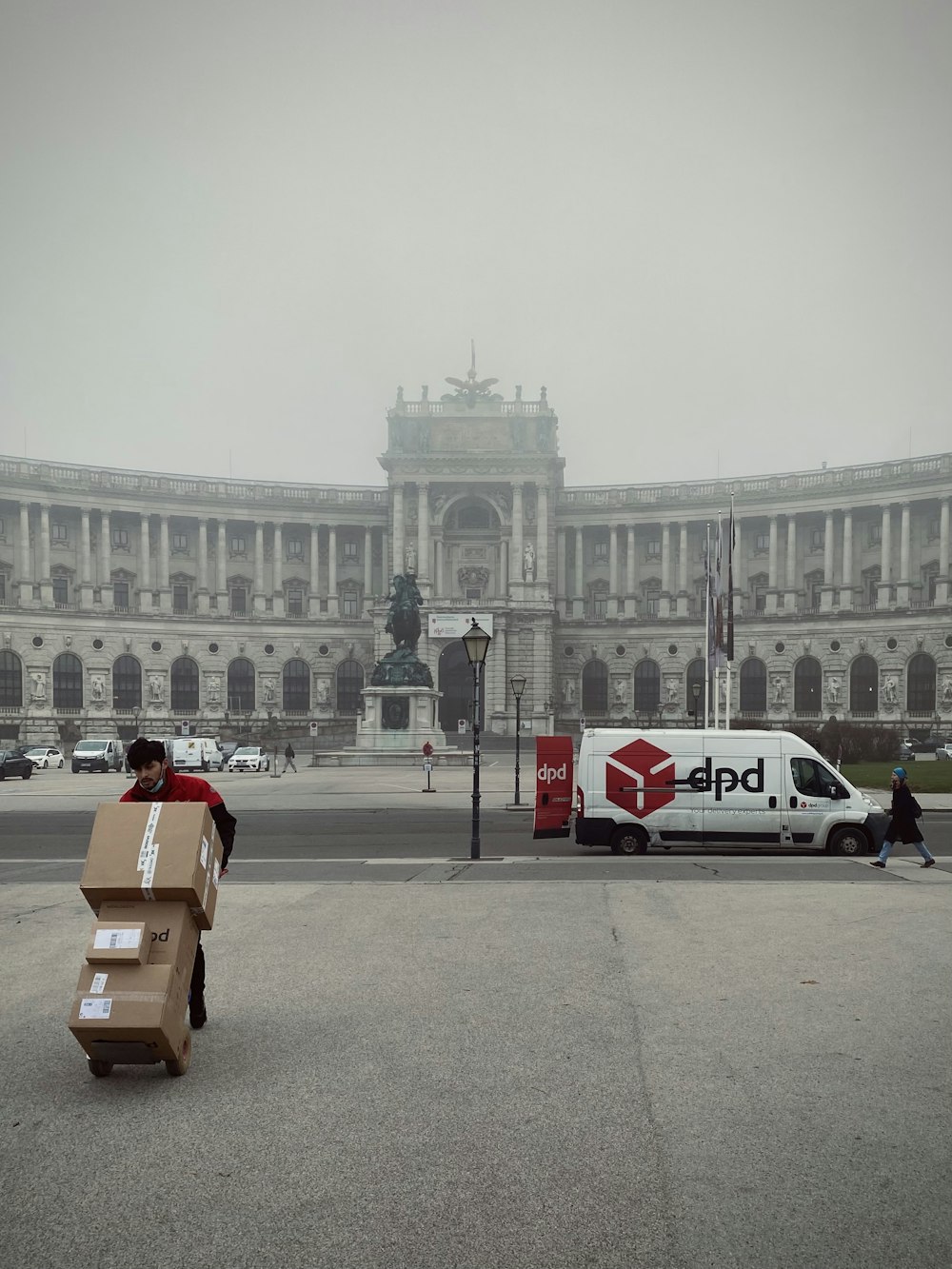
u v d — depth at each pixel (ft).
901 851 98.02
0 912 62.39
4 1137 28.99
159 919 33.30
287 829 124.16
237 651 445.78
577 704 451.94
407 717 272.72
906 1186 26.18
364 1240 23.75
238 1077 33.40
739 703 434.30
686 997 42.32
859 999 41.96
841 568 426.92
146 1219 24.62
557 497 461.37
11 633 410.72
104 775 259.60
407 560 443.32
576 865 86.99
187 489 447.83
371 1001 41.70
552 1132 29.22
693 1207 25.17
